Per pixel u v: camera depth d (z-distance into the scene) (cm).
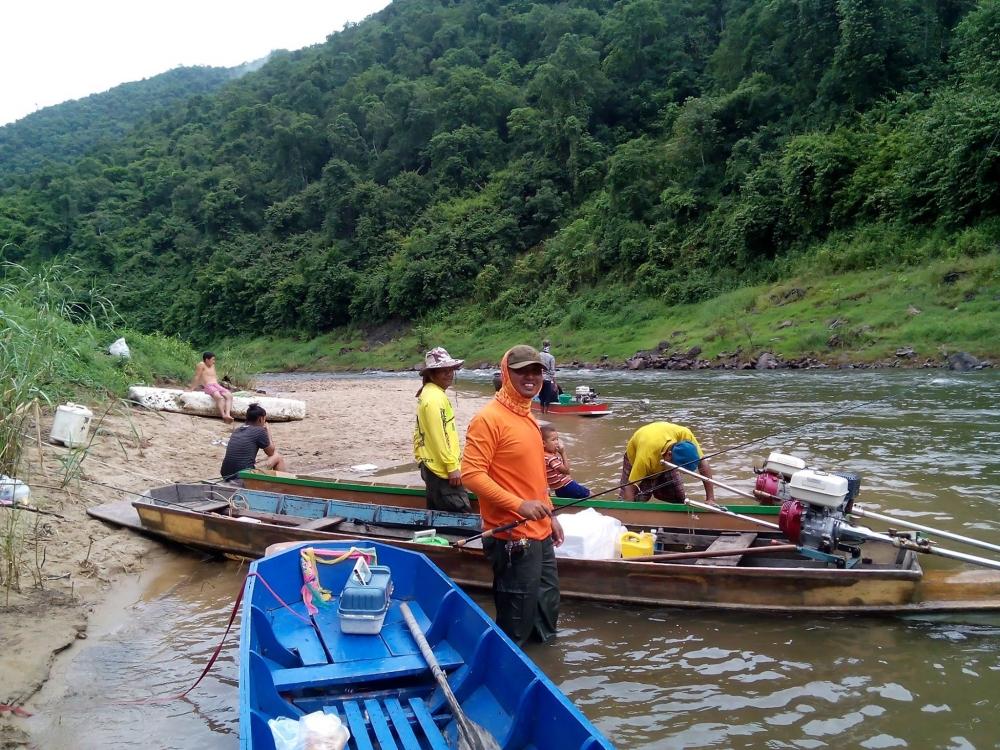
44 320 899
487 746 318
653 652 469
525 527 454
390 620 466
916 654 454
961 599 505
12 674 430
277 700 361
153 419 1196
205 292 6538
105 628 519
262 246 7062
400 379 3400
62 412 908
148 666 464
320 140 8038
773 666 446
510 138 7238
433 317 5312
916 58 3731
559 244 4931
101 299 1123
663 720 392
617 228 4359
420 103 7544
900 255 2798
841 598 505
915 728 379
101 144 10694
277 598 469
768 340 2545
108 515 721
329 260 6238
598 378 2538
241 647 369
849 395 1598
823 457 997
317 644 431
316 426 1409
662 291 3869
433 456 638
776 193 3531
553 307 4412
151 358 1733
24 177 8650
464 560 580
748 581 516
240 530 645
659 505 651
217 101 10825
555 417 1526
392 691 385
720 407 1550
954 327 2106
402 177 6806
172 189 8219
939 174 2736
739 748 366
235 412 1366
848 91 3750
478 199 6250
